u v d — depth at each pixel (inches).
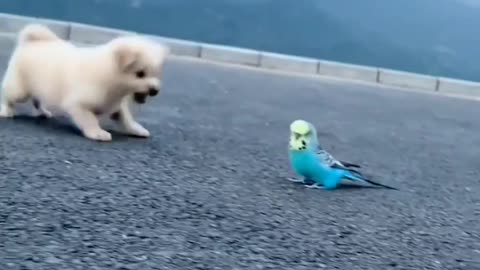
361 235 78.8
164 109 115.6
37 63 96.3
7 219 74.0
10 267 68.8
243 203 82.1
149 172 86.5
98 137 94.3
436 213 86.0
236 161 94.1
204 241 74.7
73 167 85.0
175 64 166.7
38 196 78.2
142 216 77.2
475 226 83.9
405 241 78.9
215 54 183.6
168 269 70.6
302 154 87.5
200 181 86.2
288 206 82.7
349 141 112.0
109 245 72.5
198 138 101.9
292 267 72.8
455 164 106.4
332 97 149.7
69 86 94.7
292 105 133.5
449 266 75.7
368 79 190.9
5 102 99.0
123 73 93.6
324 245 76.4
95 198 79.0
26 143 90.2
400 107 149.3
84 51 95.4
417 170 100.7
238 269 71.7
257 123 115.5
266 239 76.2
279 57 186.5
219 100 128.6
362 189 89.7
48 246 71.4
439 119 139.8
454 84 192.7
